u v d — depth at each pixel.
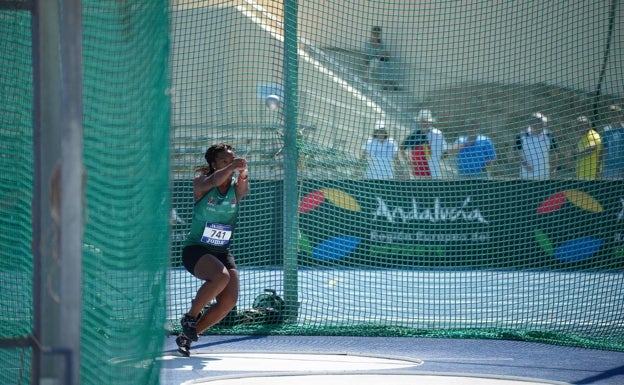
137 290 19.30
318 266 51.88
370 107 62.38
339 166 53.19
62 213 13.59
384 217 54.97
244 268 48.97
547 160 57.22
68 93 13.59
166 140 19.03
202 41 59.81
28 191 20.95
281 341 40.72
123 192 19.34
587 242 56.00
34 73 17.08
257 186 50.03
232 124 52.59
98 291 19.52
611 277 54.03
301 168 48.19
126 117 19.30
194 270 34.03
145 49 19.16
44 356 13.66
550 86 64.94
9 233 21.58
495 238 56.59
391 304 48.38
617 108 56.94
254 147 51.59
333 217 52.84
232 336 41.94
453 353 37.88
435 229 56.03
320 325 43.53
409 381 31.00
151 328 19.27
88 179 19.52
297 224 44.38
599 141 56.25
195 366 33.81
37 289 17.64
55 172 15.05
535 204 56.72
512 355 37.41
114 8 19.44
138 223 19.28
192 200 52.25
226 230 34.28
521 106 65.00
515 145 58.81
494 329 42.47
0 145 21.64
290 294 44.12
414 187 55.97
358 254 53.97
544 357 36.97
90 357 19.45
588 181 56.22
